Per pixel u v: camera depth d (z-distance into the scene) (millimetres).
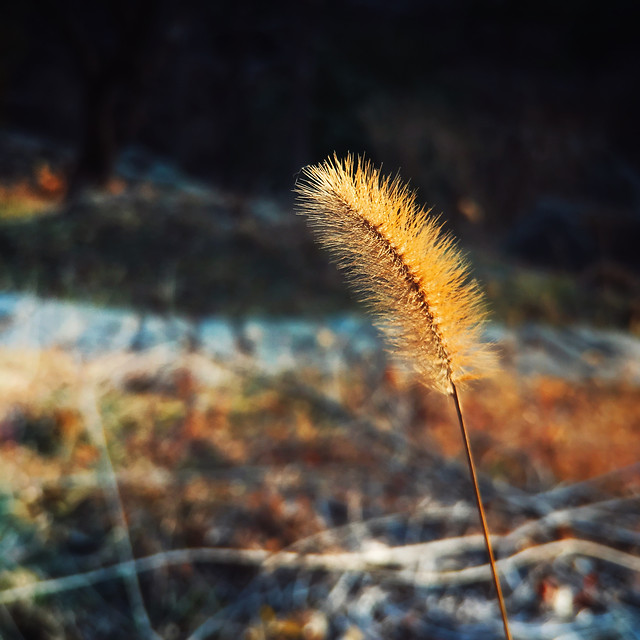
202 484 3652
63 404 4160
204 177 19516
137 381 4777
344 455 4070
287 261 8992
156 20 11891
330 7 20859
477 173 17641
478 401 5258
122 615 2895
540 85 20547
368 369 5250
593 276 12469
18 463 3568
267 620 2904
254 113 19219
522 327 8109
